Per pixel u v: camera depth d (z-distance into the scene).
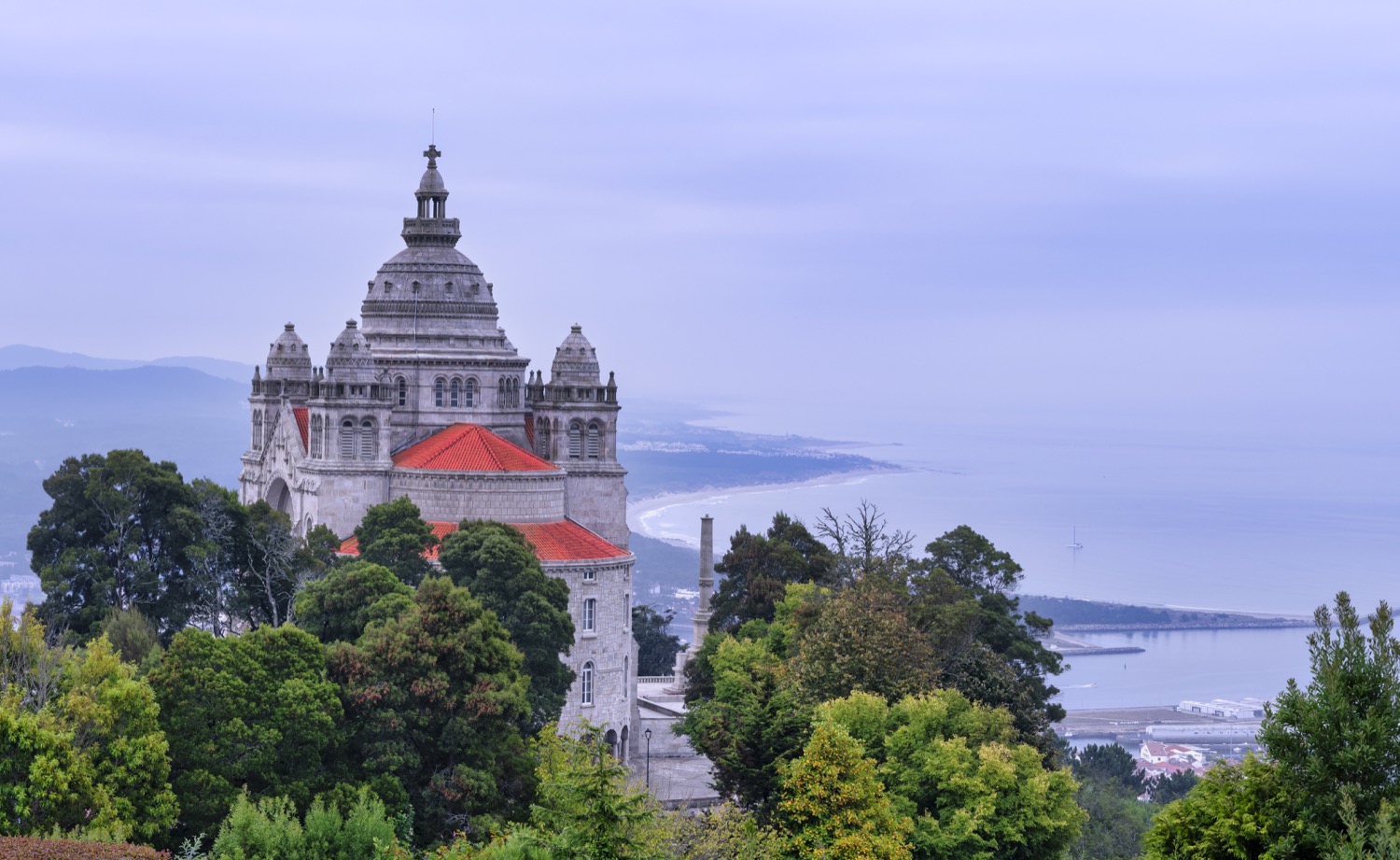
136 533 162.75
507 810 127.75
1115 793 189.88
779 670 144.50
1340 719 84.81
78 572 160.50
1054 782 128.12
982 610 181.00
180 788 116.12
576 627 186.88
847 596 152.00
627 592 193.50
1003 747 128.88
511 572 164.50
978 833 126.31
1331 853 81.62
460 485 196.00
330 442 198.88
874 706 132.62
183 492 166.62
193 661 121.38
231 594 167.00
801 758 119.50
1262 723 87.56
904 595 161.12
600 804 90.00
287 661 125.19
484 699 129.62
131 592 162.25
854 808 114.62
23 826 105.88
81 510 163.75
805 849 113.19
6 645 117.75
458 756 128.50
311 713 121.75
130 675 118.00
